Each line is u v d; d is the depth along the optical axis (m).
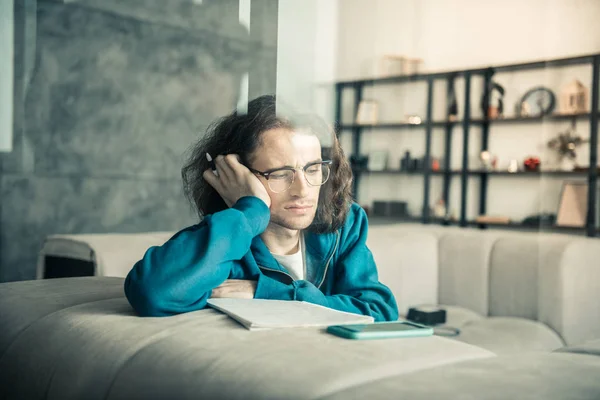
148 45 1.90
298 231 0.77
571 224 3.46
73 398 0.46
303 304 0.61
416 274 1.63
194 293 0.57
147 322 0.51
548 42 3.73
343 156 0.80
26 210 1.68
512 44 3.82
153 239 1.37
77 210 1.76
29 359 0.52
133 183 1.85
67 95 1.79
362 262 0.80
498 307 1.66
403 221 3.24
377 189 3.25
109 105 1.85
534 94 3.79
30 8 1.74
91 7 1.81
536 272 1.66
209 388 0.37
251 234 0.65
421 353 0.42
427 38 3.58
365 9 3.14
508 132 3.89
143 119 1.90
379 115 3.29
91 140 1.81
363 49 3.08
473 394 0.33
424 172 3.53
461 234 1.75
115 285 0.71
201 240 0.60
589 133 3.58
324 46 2.08
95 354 0.47
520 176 3.79
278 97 0.76
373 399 0.32
